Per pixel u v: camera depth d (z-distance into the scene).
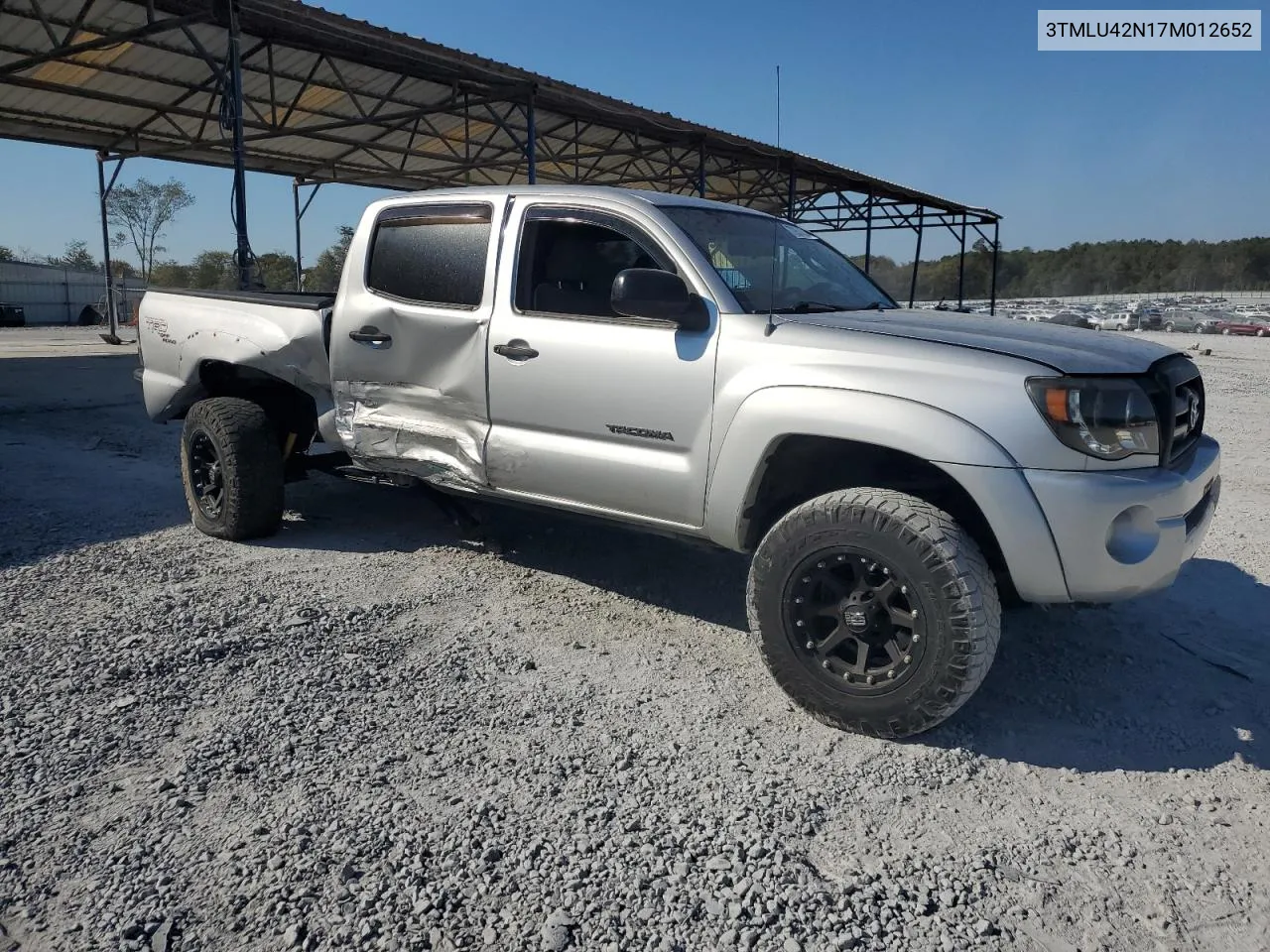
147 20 10.99
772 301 3.66
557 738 3.04
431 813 2.59
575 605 4.31
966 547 2.90
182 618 3.96
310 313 4.88
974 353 3.04
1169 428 3.06
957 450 2.92
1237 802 2.78
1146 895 2.34
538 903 2.23
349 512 5.90
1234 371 17.61
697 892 2.29
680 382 3.52
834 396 3.14
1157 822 2.67
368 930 2.12
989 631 2.91
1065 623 4.19
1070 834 2.60
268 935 2.11
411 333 4.36
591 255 3.92
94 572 4.57
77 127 16.64
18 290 45.75
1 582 4.37
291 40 11.80
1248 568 5.02
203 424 5.09
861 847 2.51
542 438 3.97
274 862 2.36
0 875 2.30
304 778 2.75
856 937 2.15
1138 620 4.25
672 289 3.40
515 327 3.99
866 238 23.09
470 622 4.06
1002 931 2.19
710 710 3.28
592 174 22.56
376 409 4.62
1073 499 2.85
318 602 4.22
